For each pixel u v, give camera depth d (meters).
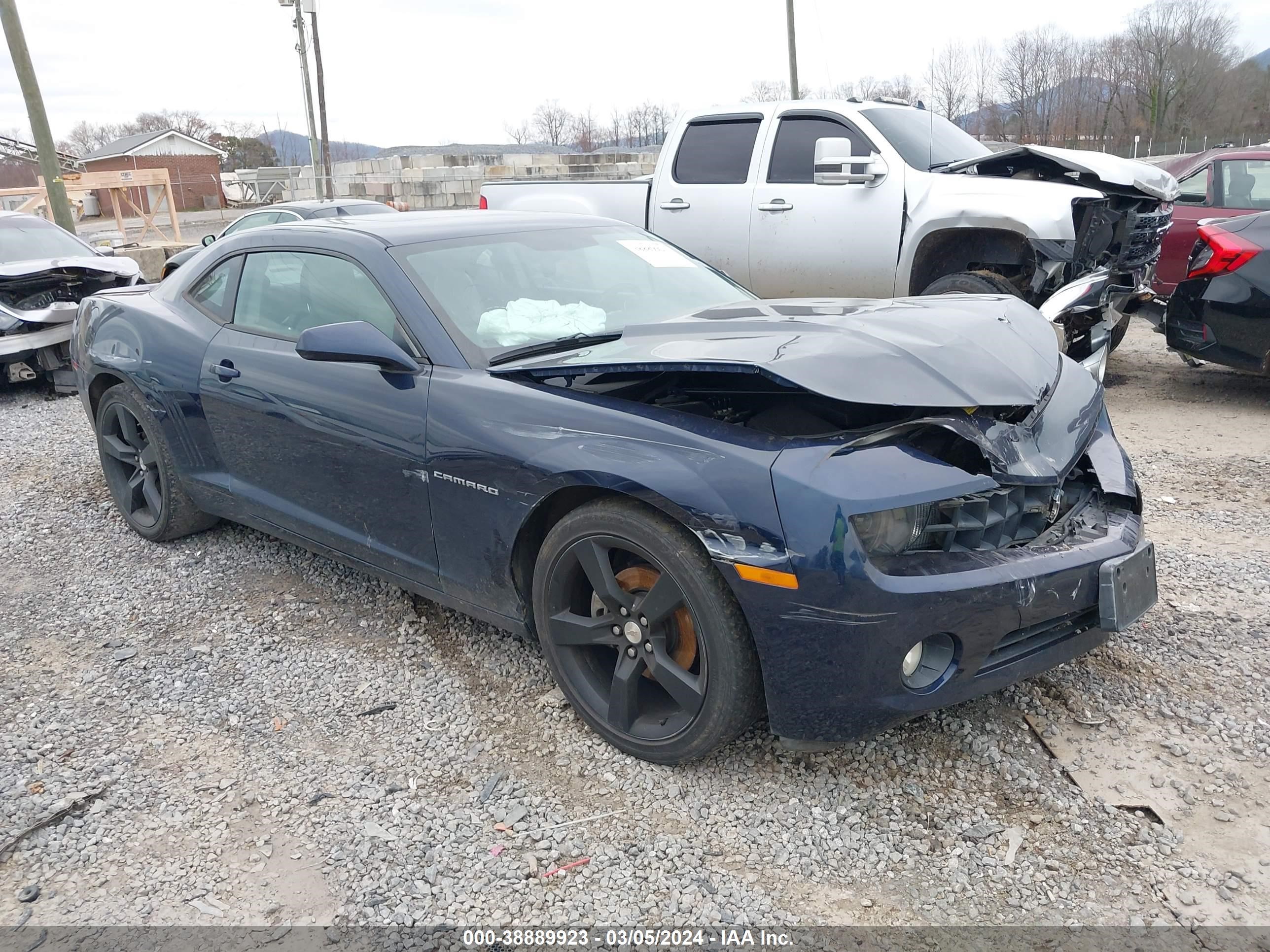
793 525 2.34
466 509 3.05
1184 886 2.25
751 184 6.97
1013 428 2.65
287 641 3.68
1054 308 5.53
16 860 2.51
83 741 3.05
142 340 4.35
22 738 3.07
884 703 2.42
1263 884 2.24
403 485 3.25
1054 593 2.54
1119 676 3.14
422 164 25.44
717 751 2.84
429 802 2.69
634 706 2.79
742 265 7.07
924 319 2.99
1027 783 2.64
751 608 2.41
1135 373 7.84
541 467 2.78
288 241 3.86
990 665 2.56
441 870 2.41
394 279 3.35
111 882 2.42
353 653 3.56
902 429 2.55
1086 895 2.23
